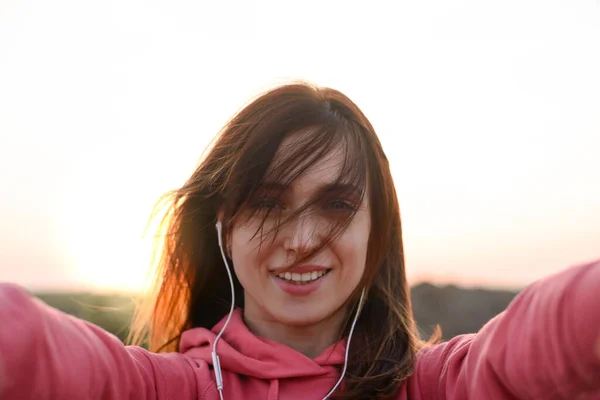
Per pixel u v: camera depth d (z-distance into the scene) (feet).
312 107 5.31
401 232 6.08
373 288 5.79
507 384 4.07
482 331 4.65
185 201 6.00
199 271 6.19
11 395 3.15
